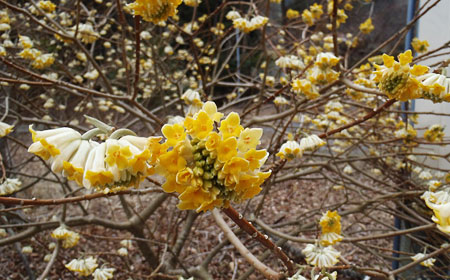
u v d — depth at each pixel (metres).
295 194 6.63
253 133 0.82
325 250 2.02
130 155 0.81
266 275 1.43
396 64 1.34
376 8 7.17
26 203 1.61
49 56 3.09
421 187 3.31
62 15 4.43
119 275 4.36
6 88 4.53
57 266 4.53
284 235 2.62
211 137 0.78
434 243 3.20
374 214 5.95
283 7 7.07
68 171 0.88
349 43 4.43
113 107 4.71
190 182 0.79
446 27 3.17
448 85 1.34
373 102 3.54
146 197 6.39
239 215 1.05
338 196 6.39
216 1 7.15
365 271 1.94
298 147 2.00
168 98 6.06
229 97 5.17
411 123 4.04
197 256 4.80
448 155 2.96
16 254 4.72
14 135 5.15
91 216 3.59
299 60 3.17
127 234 5.36
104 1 5.94
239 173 0.78
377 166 3.97
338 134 3.96
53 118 4.25
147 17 1.39
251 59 9.41
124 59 2.54
